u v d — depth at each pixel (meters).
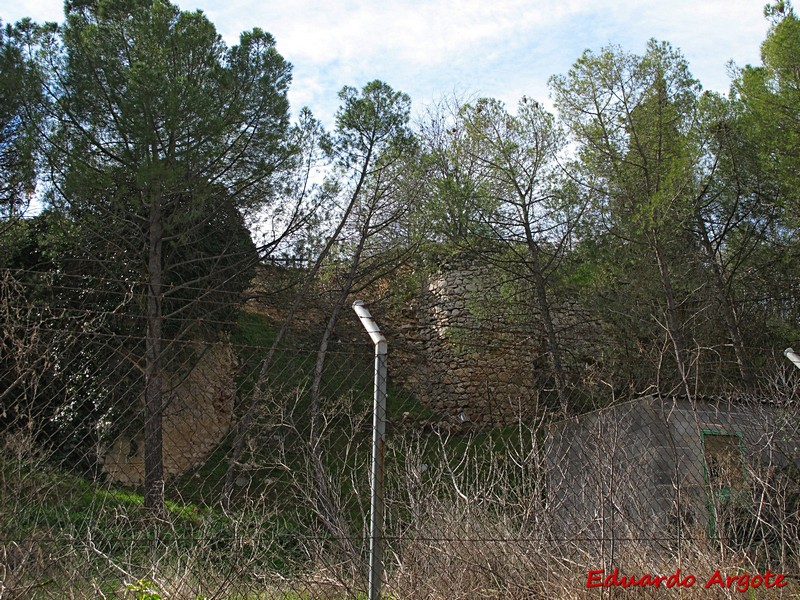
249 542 4.23
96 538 4.06
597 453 4.90
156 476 4.61
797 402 5.75
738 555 4.88
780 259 13.10
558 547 4.62
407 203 13.97
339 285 14.26
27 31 11.53
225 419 5.92
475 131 13.58
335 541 4.41
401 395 15.45
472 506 4.72
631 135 11.92
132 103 10.64
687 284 12.45
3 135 11.25
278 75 12.55
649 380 9.66
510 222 13.27
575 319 13.17
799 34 12.05
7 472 3.87
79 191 10.69
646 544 4.75
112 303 10.50
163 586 3.97
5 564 3.69
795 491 5.11
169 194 11.36
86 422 4.89
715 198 13.38
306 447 5.10
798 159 11.97
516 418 5.99
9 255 11.23
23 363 4.24
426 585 4.32
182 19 11.83
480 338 13.34
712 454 5.73
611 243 12.36
